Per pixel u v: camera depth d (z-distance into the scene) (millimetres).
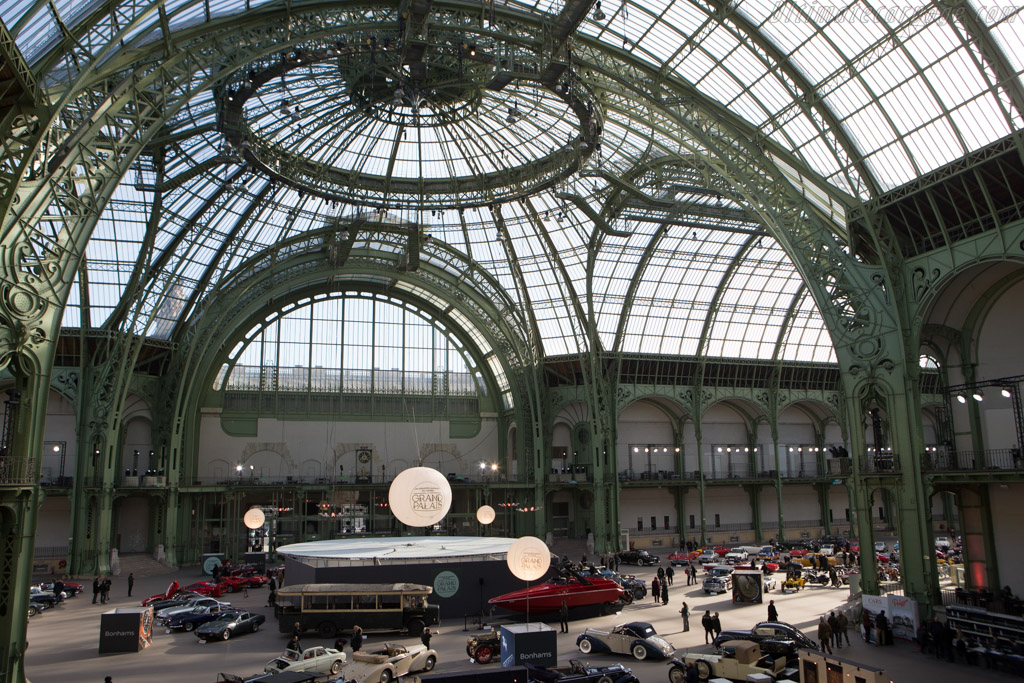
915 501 31141
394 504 27141
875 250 34000
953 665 24891
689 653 24250
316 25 29703
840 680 20141
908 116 29844
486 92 40812
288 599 31203
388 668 22672
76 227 23812
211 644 29172
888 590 36781
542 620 33156
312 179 45344
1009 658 23844
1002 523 31391
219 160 40750
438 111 42219
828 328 34375
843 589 43000
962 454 33406
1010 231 28422
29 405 22234
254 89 33812
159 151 39750
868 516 32281
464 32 31266
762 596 38688
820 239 34500
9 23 22141
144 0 24047
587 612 33969
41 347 22688
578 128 41094
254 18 28109
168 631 31688
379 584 32000
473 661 25781
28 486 21500
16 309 21906
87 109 23594
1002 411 32438
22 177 21438
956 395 32781
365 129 44906
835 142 33281
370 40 33156
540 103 40094
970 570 32531
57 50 21812
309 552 38750
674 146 41875
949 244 30812
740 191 36125
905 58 28250
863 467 32812
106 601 40062
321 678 21188
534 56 32969
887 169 32062
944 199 30547
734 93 35406
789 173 37250
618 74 34969
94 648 28469
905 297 32625
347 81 39000
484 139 46125
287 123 42281
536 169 45812
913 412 31688
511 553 25406
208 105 39000
